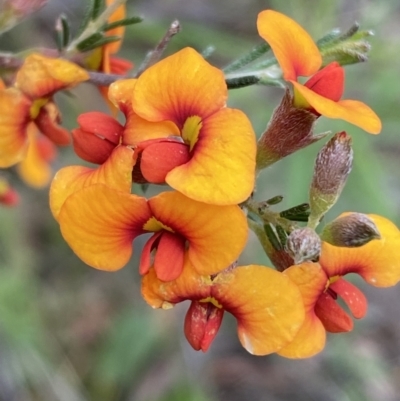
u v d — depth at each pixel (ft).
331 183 0.25
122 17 0.32
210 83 0.24
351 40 0.28
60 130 0.28
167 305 0.24
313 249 0.24
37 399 0.55
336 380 0.66
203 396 0.59
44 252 0.63
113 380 0.57
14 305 0.54
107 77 0.28
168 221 0.23
